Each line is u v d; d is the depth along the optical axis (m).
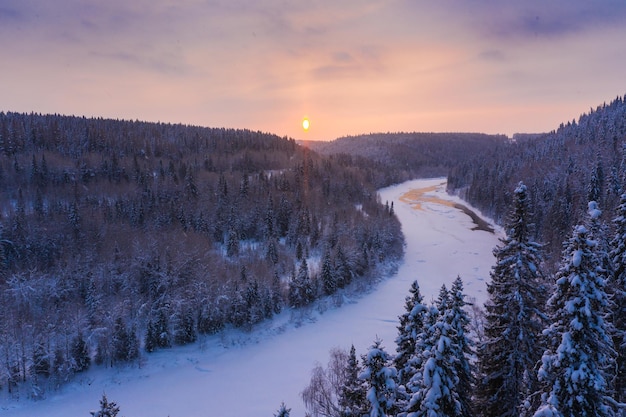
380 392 18.80
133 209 130.25
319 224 138.62
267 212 130.50
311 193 168.38
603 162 137.50
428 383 17.66
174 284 85.56
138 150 196.75
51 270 95.12
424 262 117.06
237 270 96.31
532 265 23.34
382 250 116.62
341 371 48.44
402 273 109.25
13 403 59.97
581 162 155.12
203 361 70.88
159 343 73.44
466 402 20.97
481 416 25.23
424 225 162.25
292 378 62.81
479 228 156.38
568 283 18.23
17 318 71.50
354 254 104.50
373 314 85.56
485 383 25.20
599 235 30.08
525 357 23.27
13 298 79.88
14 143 166.88
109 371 67.31
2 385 61.94
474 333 40.03
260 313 82.69
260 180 173.62
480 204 190.00
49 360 64.50
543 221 119.62
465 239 139.25
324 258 98.19
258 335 78.56
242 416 53.97
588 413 17.20
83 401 60.94
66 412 58.47
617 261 27.08
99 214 123.38
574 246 18.09
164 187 151.62
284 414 25.61
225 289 83.25
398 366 25.59
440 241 137.38
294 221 130.38
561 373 17.70
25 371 63.81
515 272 23.42
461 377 20.78
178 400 59.53
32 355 64.38
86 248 103.88
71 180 152.25
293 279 89.44
